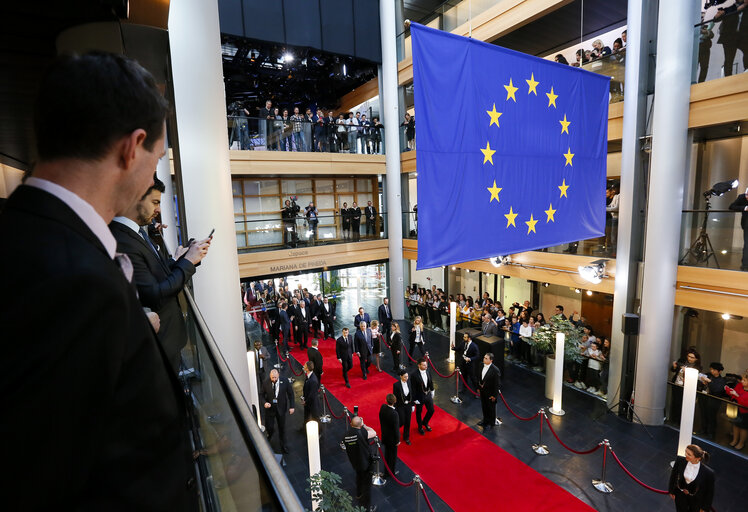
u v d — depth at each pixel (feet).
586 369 32.17
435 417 29.17
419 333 38.68
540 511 20.20
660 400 27.40
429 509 20.53
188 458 2.65
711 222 25.14
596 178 21.16
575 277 33.01
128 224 5.84
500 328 38.29
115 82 2.04
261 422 25.13
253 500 3.02
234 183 45.32
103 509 1.82
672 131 24.99
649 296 26.86
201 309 10.32
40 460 1.46
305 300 44.60
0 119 8.14
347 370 34.12
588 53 32.65
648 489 21.52
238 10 38.27
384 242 49.60
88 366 1.59
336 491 15.26
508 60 16.58
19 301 1.49
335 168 45.01
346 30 44.34
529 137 17.72
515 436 26.55
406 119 46.14
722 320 30.94
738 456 24.00
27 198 1.88
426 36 14.14
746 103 22.53
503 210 17.02
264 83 51.55
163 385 2.29
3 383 1.40
